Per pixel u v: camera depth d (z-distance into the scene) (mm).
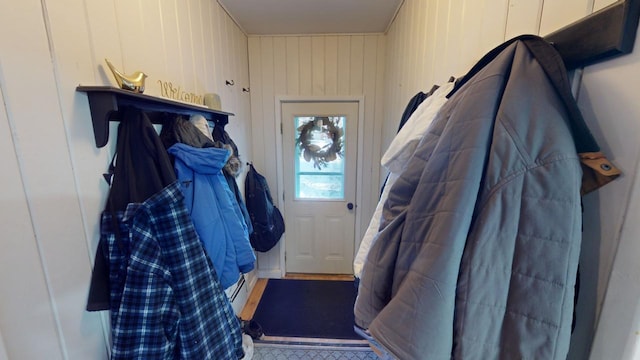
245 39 2449
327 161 2746
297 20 2180
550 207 428
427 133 622
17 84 606
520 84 465
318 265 2934
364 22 2223
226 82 1989
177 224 919
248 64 2551
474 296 476
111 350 877
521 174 445
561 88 446
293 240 2896
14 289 604
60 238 708
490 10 796
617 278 438
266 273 2887
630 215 415
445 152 526
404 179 643
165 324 876
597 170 445
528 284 447
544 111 443
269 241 2445
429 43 1301
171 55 1273
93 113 796
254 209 2377
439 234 500
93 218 811
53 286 691
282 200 2811
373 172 2719
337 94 2582
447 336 497
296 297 2498
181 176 1070
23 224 621
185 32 1406
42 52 661
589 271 490
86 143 785
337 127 2672
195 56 1517
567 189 421
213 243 1137
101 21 850
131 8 994
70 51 736
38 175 652
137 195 867
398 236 625
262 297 2502
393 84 2127
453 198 491
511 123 457
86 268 787
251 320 2068
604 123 458
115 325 835
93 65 816
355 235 2859
